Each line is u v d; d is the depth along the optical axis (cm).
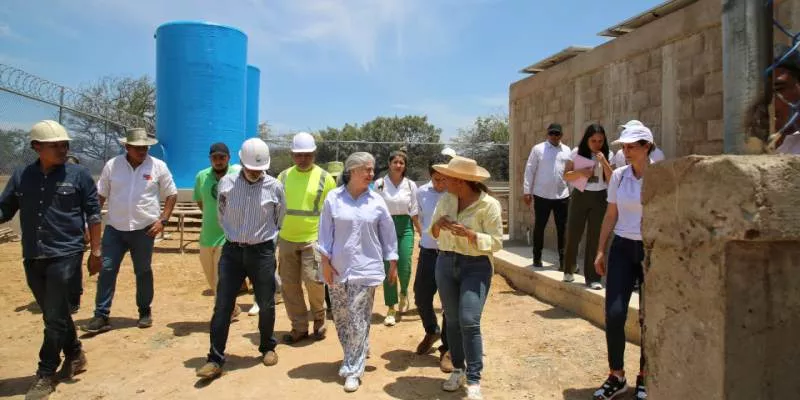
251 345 584
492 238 419
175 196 676
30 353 555
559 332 609
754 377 199
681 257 222
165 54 1382
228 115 1420
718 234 200
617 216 441
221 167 643
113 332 623
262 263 511
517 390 460
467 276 433
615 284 423
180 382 480
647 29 747
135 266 638
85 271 921
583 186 657
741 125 217
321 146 2098
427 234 540
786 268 200
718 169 201
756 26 214
